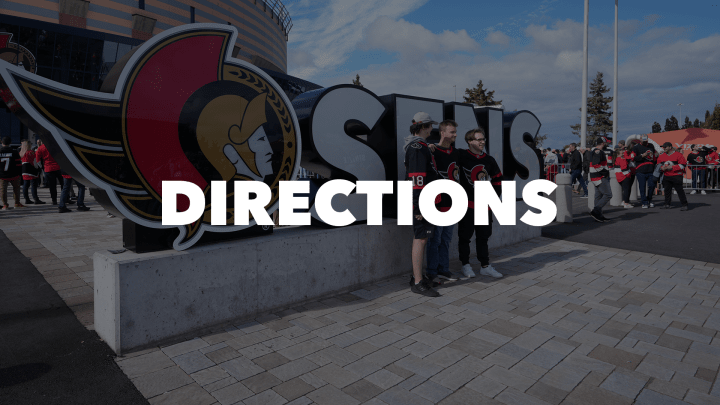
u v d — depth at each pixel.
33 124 2.53
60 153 2.65
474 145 4.89
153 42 3.00
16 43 23.03
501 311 3.83
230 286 3.45
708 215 9.50
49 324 3.38
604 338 3.26
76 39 24.66
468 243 4.99
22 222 8.34
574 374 2.71
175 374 2.66
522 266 5.50
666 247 6.50
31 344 3.02
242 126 3.57
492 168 4.96
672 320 3.63
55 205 11.18
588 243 6.96
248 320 3.58
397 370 2.75
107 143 2.81
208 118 3.34
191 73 3.22
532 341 3.20
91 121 2.73
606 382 2.61
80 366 2.73
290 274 3.88
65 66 24.84
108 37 25.62
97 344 3.03
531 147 7.38
